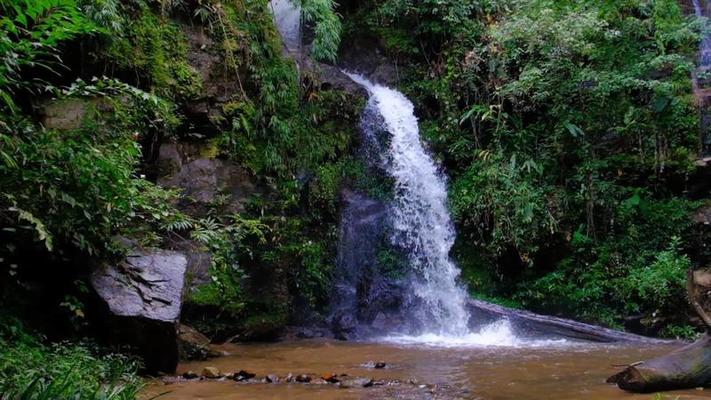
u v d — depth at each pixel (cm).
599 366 694
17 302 591
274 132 1009
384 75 1360
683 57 1148
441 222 1211
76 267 610
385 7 1356
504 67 1235
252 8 1039
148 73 860
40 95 739
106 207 605
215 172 927
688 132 1116
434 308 1116
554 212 1130
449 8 1310
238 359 752
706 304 948
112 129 712
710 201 1076
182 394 538
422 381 608
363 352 816
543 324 988
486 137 1253
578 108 1183
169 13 927
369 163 1173
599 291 1048
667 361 554
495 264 1169
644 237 1084
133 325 587
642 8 1202
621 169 1130
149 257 664
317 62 1217
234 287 888
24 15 538
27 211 556
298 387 577
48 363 475
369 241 1117
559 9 1231
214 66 951
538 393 548
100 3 781
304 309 1009
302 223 1037
